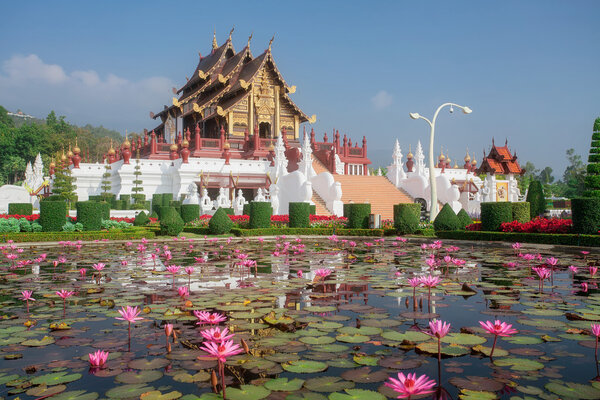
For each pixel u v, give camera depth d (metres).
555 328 3.97
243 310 4.69
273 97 43.22
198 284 6.32
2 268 8.38
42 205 16.39
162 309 4.75
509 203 15.69
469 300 5.17
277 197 25.05
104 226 18.53
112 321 4.33
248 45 44.50
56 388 2.71
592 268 6.18
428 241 15.38
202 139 37.72
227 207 25.33
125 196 30.92
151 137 38.53
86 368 3.07
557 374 2.90
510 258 9.83
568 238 12.64
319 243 14.86
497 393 2.60
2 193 28.42
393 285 6.16
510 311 4.61
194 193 26.23
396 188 30.19
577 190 74.75
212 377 2.69
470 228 17.08
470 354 3.30
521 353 3.32
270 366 3.06
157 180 33.81
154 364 3.12
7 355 3.34
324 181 25.97
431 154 21.75
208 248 12.79
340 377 2.87
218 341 2.71
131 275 7.29
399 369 3.00
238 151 39.41
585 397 2.54
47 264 9.01
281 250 11.95
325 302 5.07
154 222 23.97
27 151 83.12
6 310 4.81
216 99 42.91
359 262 9.01
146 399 2.55
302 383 2.77
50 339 3.72
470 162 44.12
